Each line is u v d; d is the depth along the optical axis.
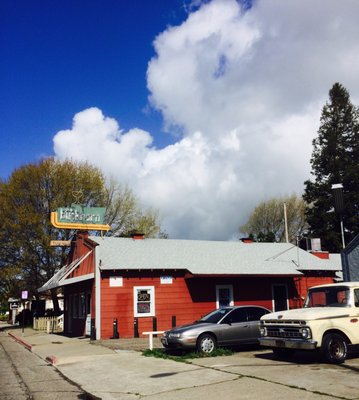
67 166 44.81
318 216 53.28
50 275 43.06
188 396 9.41
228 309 16.27
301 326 12.38
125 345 20.38
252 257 30.41
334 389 9.08
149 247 28.83
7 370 15.20
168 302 26.17
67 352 19.25
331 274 31.39
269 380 10.23
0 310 93.62
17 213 42.19
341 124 55.78
